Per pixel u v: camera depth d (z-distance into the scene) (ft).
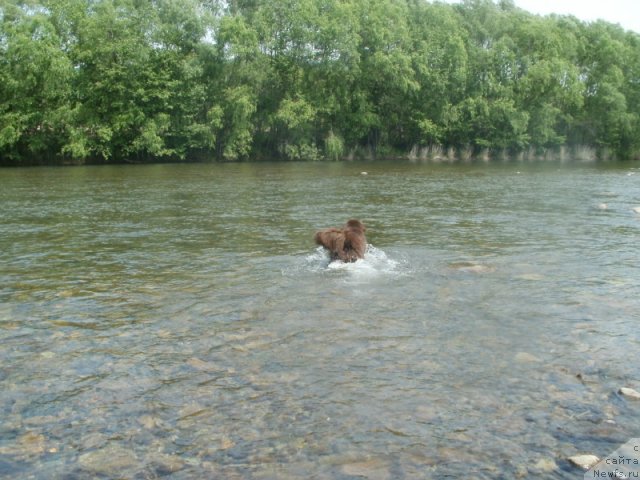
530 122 164.04
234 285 24.30
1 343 17.85
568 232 37.09
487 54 156.76
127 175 90.84
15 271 27.09
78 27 124.88
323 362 16.21
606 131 177.78
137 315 20.49
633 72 178.60
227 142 139.33
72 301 22.26
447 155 169.17
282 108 138.51
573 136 180.14
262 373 15.55
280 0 142.41
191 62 130.52
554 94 164.45
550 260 28.89
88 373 15.65
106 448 12.02
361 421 13.00
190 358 16.60
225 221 41.96
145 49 125.39
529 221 41.83
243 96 131.75
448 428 12.69
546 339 17.90
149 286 24.29
